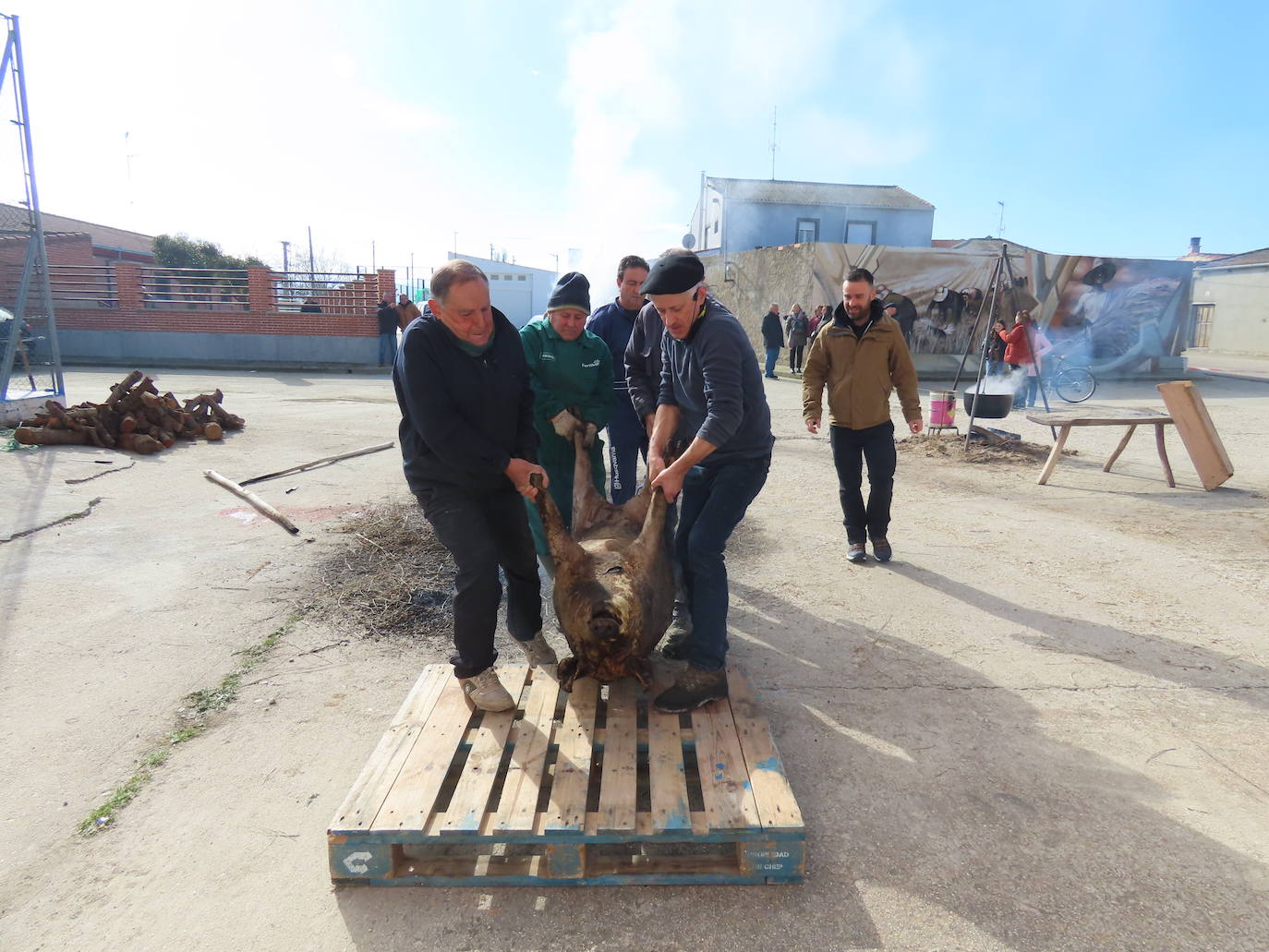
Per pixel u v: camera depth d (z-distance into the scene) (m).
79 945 2.25
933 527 6.51
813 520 6.77
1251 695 3.68
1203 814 2.82
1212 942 2.25
